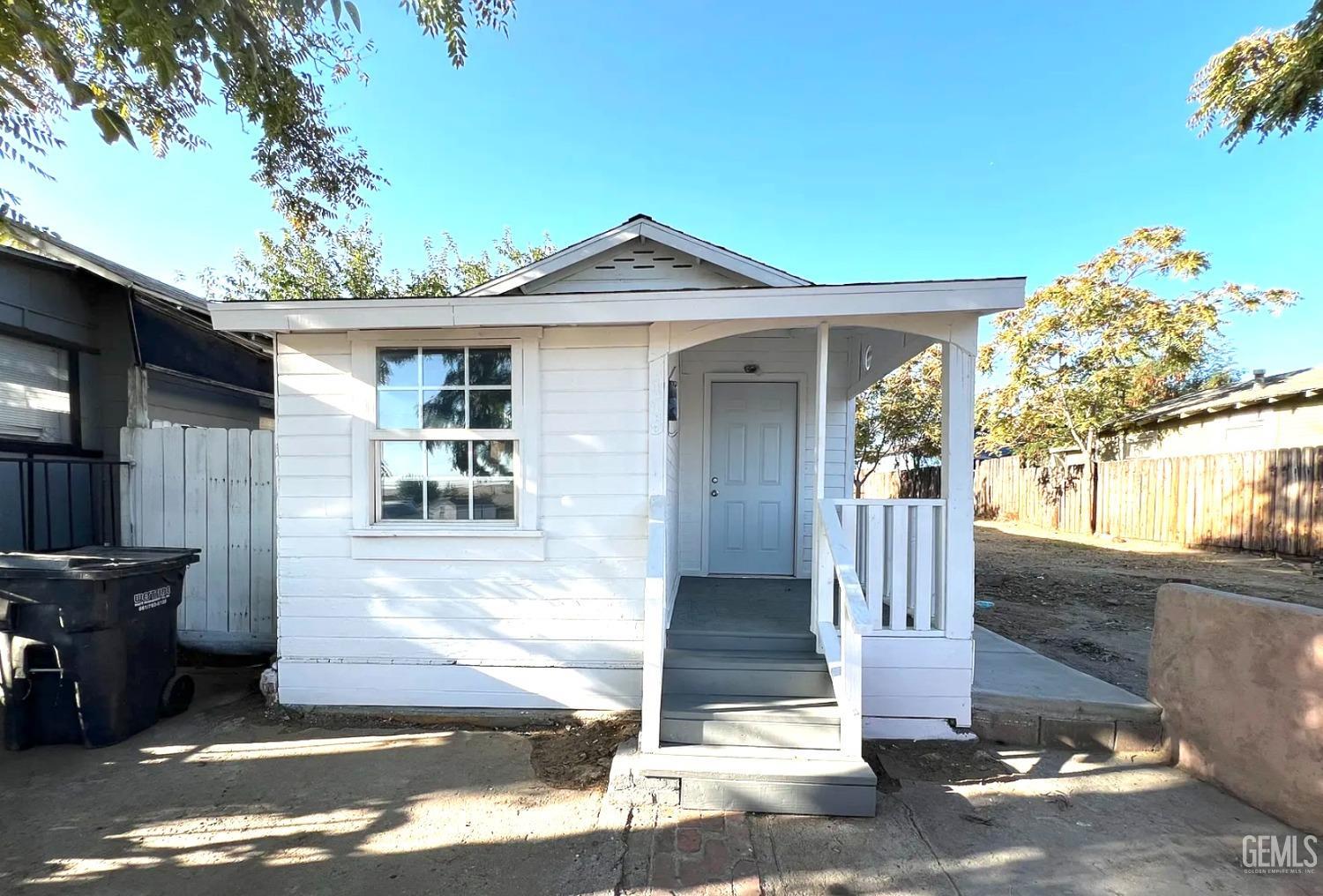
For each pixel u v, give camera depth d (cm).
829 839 291
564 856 277
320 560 446
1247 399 1347
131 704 402
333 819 307
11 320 522
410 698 443
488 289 615
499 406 445
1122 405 1548
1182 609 365
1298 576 910
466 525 443
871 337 538
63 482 561
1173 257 1395
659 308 402
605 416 438
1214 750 340
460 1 408
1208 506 1213
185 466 550
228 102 485
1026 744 397
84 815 310
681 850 281
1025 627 657
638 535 437
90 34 360
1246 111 639
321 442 446
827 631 399
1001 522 1905
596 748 391
